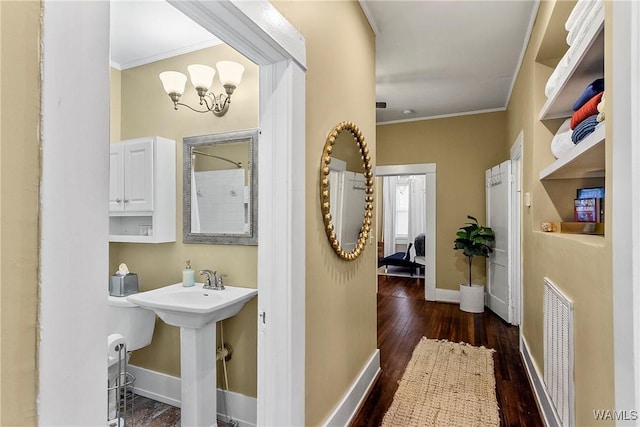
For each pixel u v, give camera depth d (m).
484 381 2.45
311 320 1.56
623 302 0.89
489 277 4.38
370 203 2.38
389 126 5.19
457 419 1.99
